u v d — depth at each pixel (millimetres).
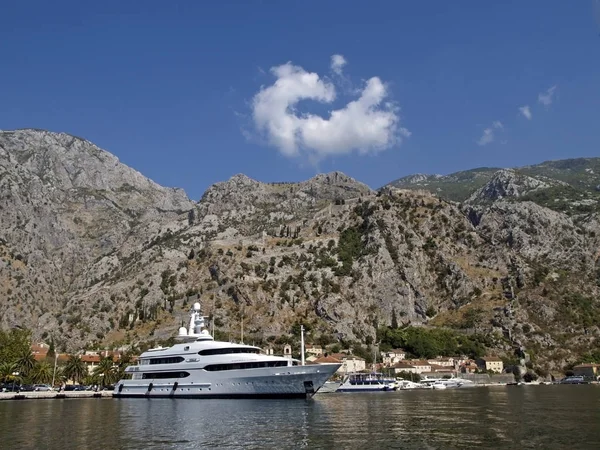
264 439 64875
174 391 121312
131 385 131250
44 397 143000
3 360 166000
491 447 58469
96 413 95438
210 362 116875
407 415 87750
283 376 108500
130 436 68062
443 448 58219
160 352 126062
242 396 112312
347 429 71875
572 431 68625
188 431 71438
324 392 176125
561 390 176250
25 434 70438
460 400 124500
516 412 92250
